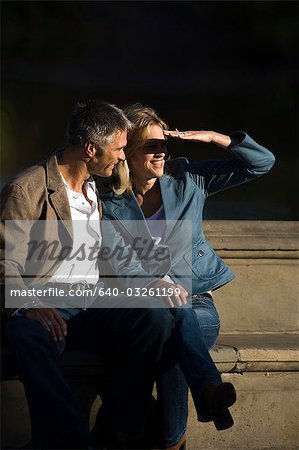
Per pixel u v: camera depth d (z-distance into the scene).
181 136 15.32
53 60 92.00
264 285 16.89
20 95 61.91
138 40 102.31
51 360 13.64
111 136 14.50
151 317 14.09
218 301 16.81
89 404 14.97
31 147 37.91
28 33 98.56
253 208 24.52
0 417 14.84
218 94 70.56
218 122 51.34
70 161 14.71
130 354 14.24
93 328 14.63
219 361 15.22
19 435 14.95
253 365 15.41
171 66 91.88
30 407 13.59
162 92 71.62
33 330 13.73
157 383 14.57
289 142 43.06
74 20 101.81
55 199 14.41
